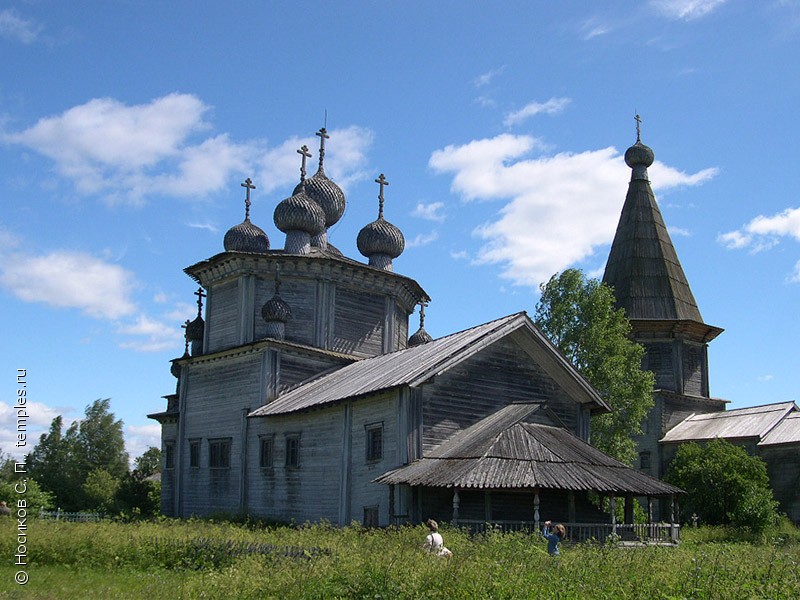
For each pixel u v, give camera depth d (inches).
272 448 1392.7
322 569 599.2
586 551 677.9
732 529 1461.6
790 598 528.1
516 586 534.0
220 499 1493.6
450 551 650.2
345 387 1269.7
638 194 2425.0
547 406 1195.3
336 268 1583.4
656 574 569.9
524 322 1245.7
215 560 757.9
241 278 1569.9
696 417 2194.9
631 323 2230.6
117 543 784.3
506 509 1125.1
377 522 1130.7
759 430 1930.4
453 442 1133.1
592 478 1008.2
